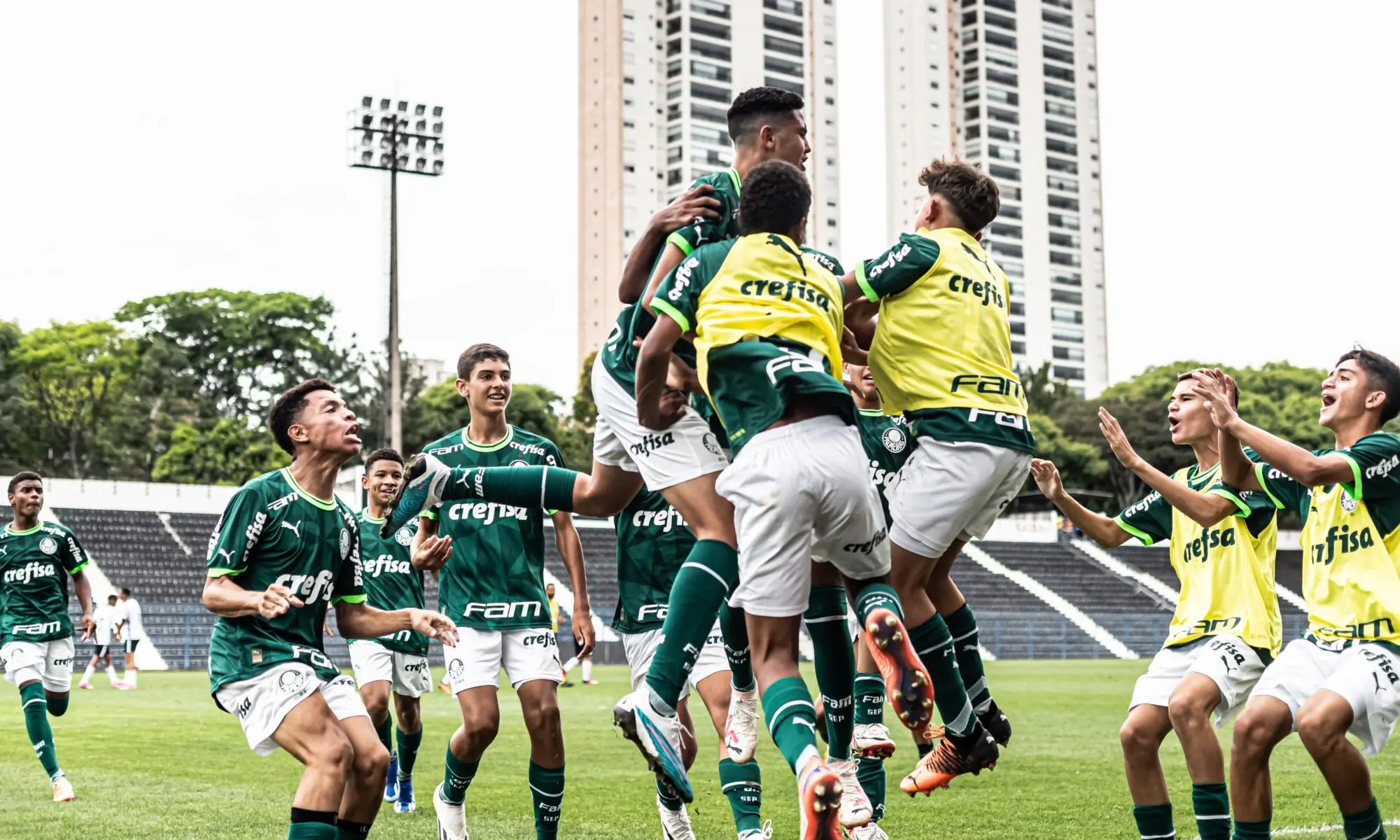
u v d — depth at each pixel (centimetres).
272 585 532
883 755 498
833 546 464
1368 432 565
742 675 562
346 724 546
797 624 458
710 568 484
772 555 448
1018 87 10925
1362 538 546
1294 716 537
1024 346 10769
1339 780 528
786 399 448
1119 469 6488
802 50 9781
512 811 841
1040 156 10969
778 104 523
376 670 872
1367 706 524
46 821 776
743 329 458
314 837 515
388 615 587
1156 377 7094
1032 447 536
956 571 4716
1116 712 1719
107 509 3888
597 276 9300
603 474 563
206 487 4025
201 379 6412
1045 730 1441
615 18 9281
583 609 762
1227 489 606
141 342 6234
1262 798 547
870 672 564
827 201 9906
